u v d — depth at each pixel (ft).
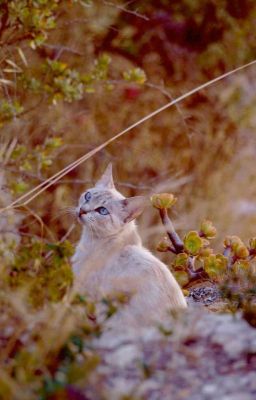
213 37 62.03
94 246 32.55
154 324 22.39
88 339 20.24
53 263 24.18
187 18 61.98
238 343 20.26
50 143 42.68
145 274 29.48
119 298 24.40
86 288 29.14
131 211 32.73
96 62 41.88
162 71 60.44
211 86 59.77
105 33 58.90
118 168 53.72
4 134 43.78
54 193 46.47
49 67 40.73
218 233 46.01
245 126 57.16
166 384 18.66
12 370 19.07
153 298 28.81
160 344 20.31
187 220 45.68
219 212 47.19
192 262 34.09
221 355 19.79
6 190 39.45
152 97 57.77
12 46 46.88
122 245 31.35
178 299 29.96
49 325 20.15
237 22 62.49
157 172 54.19
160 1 62.03
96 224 32.42
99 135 54.80
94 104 55.11
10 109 39.91
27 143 46.21
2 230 35.73
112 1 57.67
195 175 52.85
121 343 20.47
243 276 29.50
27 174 41.93
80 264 31.83
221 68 61.26
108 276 29.48
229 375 18.94
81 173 51.52
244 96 58.39
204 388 18.47
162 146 55.93
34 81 40.78
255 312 21.97
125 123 55.83
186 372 19.11
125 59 58.95
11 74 46.80
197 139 56.03
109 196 33.17
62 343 19.53
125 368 19.27
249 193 50.67
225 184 51.16
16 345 20.24
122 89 55.93
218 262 32.71
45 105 48.29
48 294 22.56
